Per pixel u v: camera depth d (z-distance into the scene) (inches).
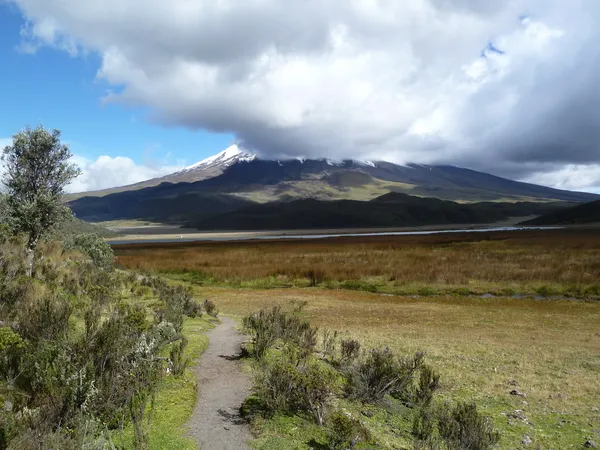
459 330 730.2
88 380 225.3
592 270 1401.3
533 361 511.8
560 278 1293.1
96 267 997.8
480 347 586.6
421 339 639.8
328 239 4773.6
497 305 1046.4
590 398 377.4
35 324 295.7
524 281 1305.4
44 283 563.5
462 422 259.3
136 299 714.8
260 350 415.5
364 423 273.9
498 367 483.5
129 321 360.2
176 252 2760.8
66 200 807.1
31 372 225.5
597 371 470.0
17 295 394.6
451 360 513.7
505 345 603.5
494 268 1501.0
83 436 180.4
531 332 716.7
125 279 1021.8
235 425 251.4
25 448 164.2
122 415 220.4
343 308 999.6
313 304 1064.2
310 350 456.8
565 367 485.7
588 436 286.4
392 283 1382.9
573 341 641.6
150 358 302.2
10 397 206.1
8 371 222.8
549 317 875.4
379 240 4018.2
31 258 664.4
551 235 3690.9
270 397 279.4
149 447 204.1
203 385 327.3
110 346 266.8
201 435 233.9
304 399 280.5
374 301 1123.3
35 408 202.7
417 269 1550.2
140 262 2020.2
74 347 267.0
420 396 345.1
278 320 551.2
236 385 329.4
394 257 2010.3
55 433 178.1
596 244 2418.8
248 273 1621.6
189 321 621.3
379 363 367.9
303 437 238.8
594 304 1034.7
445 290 1256.2
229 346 472.7
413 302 1106.1
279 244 3750.0
